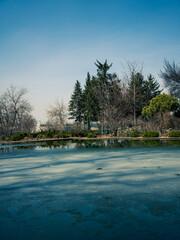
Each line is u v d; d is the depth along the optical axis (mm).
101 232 2322
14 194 3777
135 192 3668
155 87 44188
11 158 9188
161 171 5391
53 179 4855
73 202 3271
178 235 2213
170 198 3312
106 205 3100
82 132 32312
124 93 31359
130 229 2369
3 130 36969
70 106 51250
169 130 26172
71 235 2277
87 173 5414
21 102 38875
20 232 2381
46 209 3029
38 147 15172
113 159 7816
